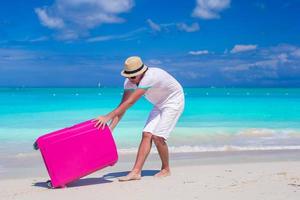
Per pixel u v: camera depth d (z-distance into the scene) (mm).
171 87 5695
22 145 9086
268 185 5238
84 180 5797
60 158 5332
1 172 6488
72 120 14062
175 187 5219
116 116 5648
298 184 5277
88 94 41344
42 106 20391
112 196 4852
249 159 7570
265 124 13227
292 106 21000
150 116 5879
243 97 34250
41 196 4922
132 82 5668
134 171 5688
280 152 8336
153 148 8523
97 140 5504
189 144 9344
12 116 15234
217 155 7957
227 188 5121
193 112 17391
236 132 11242
